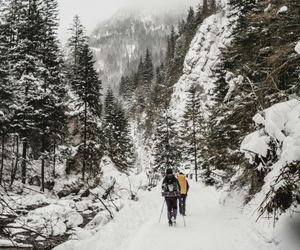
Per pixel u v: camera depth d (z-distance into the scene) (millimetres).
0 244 11195
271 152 10320
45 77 34969
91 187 34406
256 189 12625
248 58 14547
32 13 35594
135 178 37344
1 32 34812
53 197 31891
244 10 19094
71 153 39719
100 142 42375
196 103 38438
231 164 16047
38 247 11133
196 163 43875
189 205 17719
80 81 39250
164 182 12016
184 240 9734
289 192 7367
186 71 104312
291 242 7969
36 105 33031
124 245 9758
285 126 8977
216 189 25344
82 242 9672
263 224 9914
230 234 10070
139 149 88125
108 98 80062
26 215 16328
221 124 16312
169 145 46375
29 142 32531
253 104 12992
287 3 10969
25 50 33688
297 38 11430
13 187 11859
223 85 23766
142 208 15914
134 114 111812
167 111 48250
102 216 14922
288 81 11758
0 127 17359
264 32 13422
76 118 42250
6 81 26719
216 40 104250
